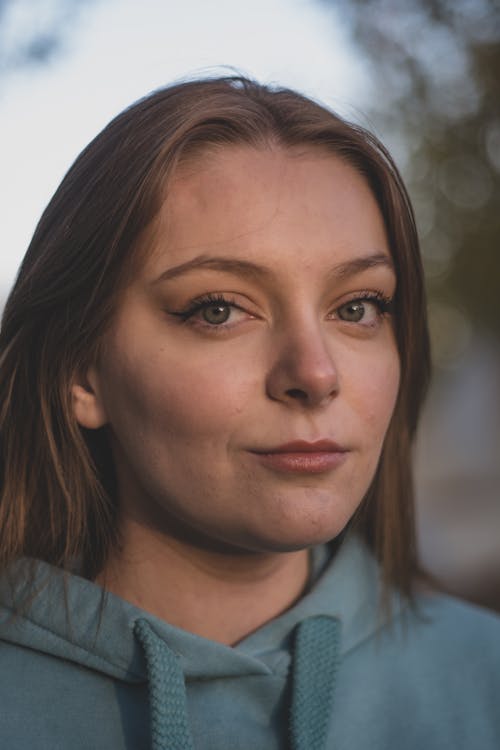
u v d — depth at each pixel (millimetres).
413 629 1249
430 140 3914
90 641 1045
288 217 947
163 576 1073
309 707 1011
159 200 955
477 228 4324
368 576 1216
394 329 1116
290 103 1060
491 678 1232
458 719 1167
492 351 6312
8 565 1129
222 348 938
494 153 3885
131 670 1028
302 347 914
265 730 1018
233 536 949
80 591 1073
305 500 915
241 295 945
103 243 1007
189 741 958
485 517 8695
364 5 3332
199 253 935
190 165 965
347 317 1012
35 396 1155
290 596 1121
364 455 982
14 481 1176
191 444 935
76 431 1104
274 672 1041
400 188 1068
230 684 1030
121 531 1115
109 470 1154
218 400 919
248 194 947
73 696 1042
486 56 3518
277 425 910
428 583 1408
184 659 1014
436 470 12164
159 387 950
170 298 952
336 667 1075
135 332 975
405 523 1326
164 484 963
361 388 979
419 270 1124
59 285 1068
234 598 1070
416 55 3486
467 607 1370
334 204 983
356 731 1101
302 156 991
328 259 953
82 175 1097
